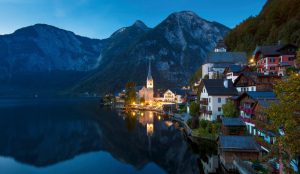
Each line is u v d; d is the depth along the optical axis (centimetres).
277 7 18262
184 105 16238
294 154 2475
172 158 7300
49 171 6569
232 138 5803
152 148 8469
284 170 2598
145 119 14712
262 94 7338
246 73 9688
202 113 10512
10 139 10131
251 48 17988
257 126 6225
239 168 5009
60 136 10644
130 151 8250
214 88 9775
